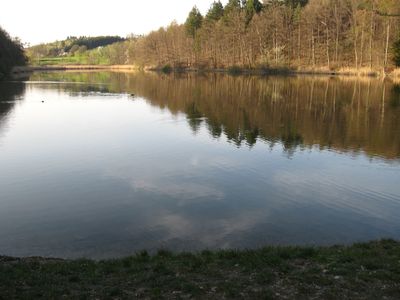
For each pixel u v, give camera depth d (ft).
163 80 286.46
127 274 30.83
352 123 112.16
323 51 319.88
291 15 346.74
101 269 31.78
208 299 26.55
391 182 63.62
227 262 32.58
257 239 43.42
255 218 49.42
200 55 422.00
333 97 167.73
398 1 260.01
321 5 320.29
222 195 57.41
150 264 32.91
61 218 49.26
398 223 48.37
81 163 73.36
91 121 118.52
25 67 433.89
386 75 262.67
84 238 43.68
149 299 26.71
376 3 278.26
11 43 381.40
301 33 331.57
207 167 71.05
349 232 45.65
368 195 57.88
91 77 335.88
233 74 334.03
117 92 201.67
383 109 136.36
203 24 426.92
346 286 27.89
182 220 48.67
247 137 95.40
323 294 26.91
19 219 49.03
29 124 113.29
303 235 44.62
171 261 33.53
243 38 363.56
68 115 129.90
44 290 27.78
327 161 75.05
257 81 254.47
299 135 97.19
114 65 592.60
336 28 311.68
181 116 126.93
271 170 69.41
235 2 424.87
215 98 171.63
